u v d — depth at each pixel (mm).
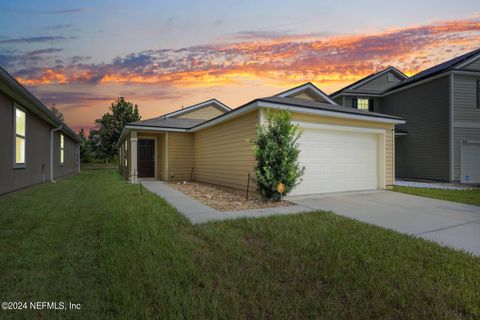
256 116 7641
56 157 14172
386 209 6344
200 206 6480
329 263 3043
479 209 6398
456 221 5215
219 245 3604
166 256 3186
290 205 6758
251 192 7965
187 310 2152
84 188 9695
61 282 2629
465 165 12844
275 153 6945
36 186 10250
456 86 12820
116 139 31688
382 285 2568
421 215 5727
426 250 3520
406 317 2129
